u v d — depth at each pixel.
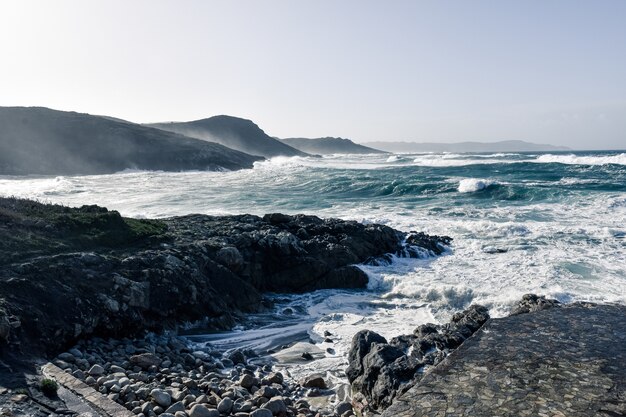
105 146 106.94
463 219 32.25
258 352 13.66
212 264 17.89
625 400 6.48
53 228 17.16
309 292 20.06
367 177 56.88
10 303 11.12
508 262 21.92
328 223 26.62
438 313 16.78
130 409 8.55
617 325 9.41
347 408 10.05
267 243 20.78
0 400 7.48
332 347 13.87
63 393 8.23
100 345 12.17
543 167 61.62
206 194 48.78
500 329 9.35
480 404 6.57
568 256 22.27
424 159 102.06
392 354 10.82
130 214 35.41
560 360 7.79
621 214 31.42
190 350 13.33
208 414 8.59
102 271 14.43
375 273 21.12
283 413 9.28
